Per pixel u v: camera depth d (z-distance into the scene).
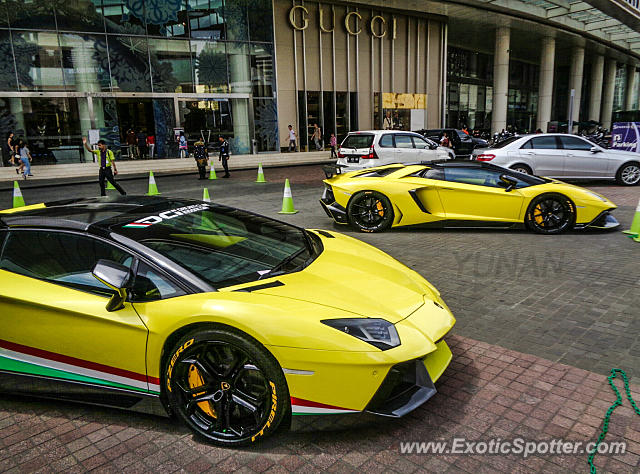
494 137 31.25
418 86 31.98
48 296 2.68
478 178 7.28
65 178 19.23
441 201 7.27
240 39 24.75
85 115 21.48
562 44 41.91
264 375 2.30
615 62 53.62
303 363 2.24
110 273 2.36
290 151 26.53
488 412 2.68
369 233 7.57
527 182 7.23
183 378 2.47
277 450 2.39
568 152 12.17
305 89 27.27
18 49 19.89
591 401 2.77
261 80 25.78
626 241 6.69
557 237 7.00
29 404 2.91
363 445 2.42
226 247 2.94
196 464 2.31
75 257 2.76
